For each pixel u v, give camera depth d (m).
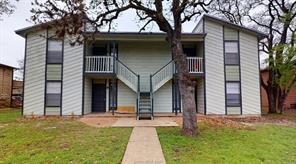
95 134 9.35
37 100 16.08
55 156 6.55
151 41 17.61
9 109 23.73
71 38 11.70
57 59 16.31
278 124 13.09
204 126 11.38
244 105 16.84
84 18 9.38
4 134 9.56
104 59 16.48
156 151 6.93
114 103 17.39
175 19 9.66
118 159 6.19
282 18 19.34
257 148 7.41
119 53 18.03
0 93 24.44
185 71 9.55
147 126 11.48
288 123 13.66
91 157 6.40
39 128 10.88
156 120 13.86
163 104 17.73
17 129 10.61
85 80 16.47
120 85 17.86
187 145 7.63
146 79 17.89
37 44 16.28
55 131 10.09
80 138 8.64
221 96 16.81
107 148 7.25
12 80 26.58
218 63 16.97
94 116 15.66
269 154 6.84
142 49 18.14
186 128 9.16
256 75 17.11
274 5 20.58
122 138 8.61
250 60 17.17
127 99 17.72
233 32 17.23
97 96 18.12
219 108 16.73
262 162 6.17
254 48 17.28
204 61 16.89
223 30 17.17
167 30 9.89
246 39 17.27
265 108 26.62
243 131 10.23
